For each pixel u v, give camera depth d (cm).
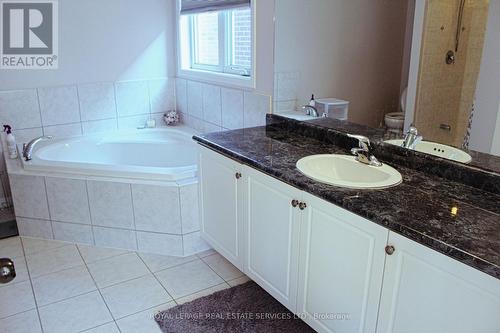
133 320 217
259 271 218
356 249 155
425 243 128
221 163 232
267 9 263
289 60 255
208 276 256
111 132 372
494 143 164
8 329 210
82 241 296
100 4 346
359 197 158
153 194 269
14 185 295
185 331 207
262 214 206
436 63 178
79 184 282
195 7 342
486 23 161
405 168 194
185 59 382
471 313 121
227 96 323
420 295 134
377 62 202
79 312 223
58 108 347
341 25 218
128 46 367
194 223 276
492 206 151
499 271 110
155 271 261
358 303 158
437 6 177
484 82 164
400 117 198
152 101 393
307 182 173
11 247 290
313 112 247
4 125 319
